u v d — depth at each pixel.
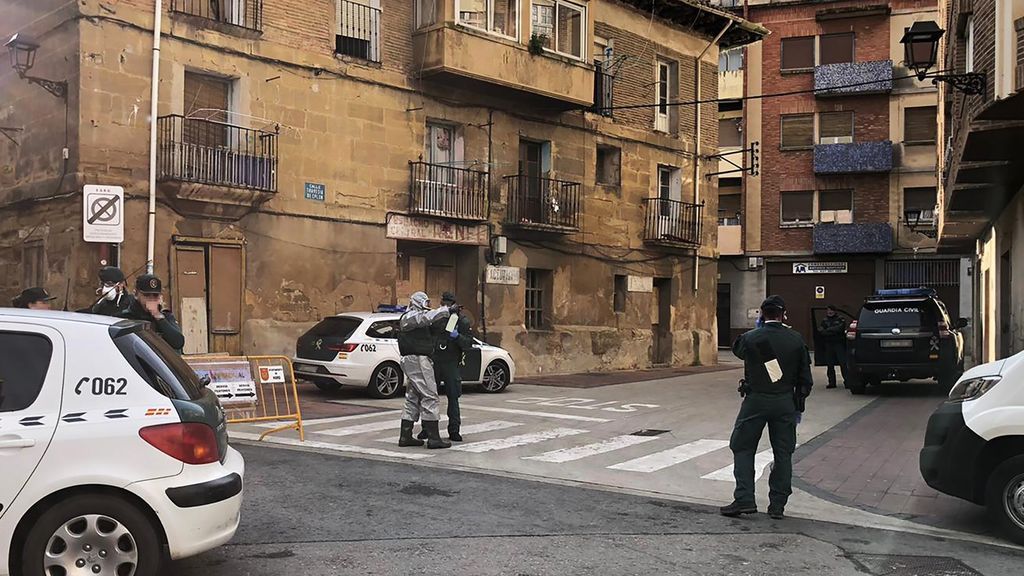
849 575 5.22
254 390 9.93
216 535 4.46
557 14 20.30
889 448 10.02
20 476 4.07
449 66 17.75
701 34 26.02
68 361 4.32
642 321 24.19
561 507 6.90
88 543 4.20
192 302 14.62
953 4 14.15
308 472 7.99
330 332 14.41
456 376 10.13
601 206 22.80
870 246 33.66
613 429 11.42
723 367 25.25
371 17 17.61
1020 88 9.58
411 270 19.06
